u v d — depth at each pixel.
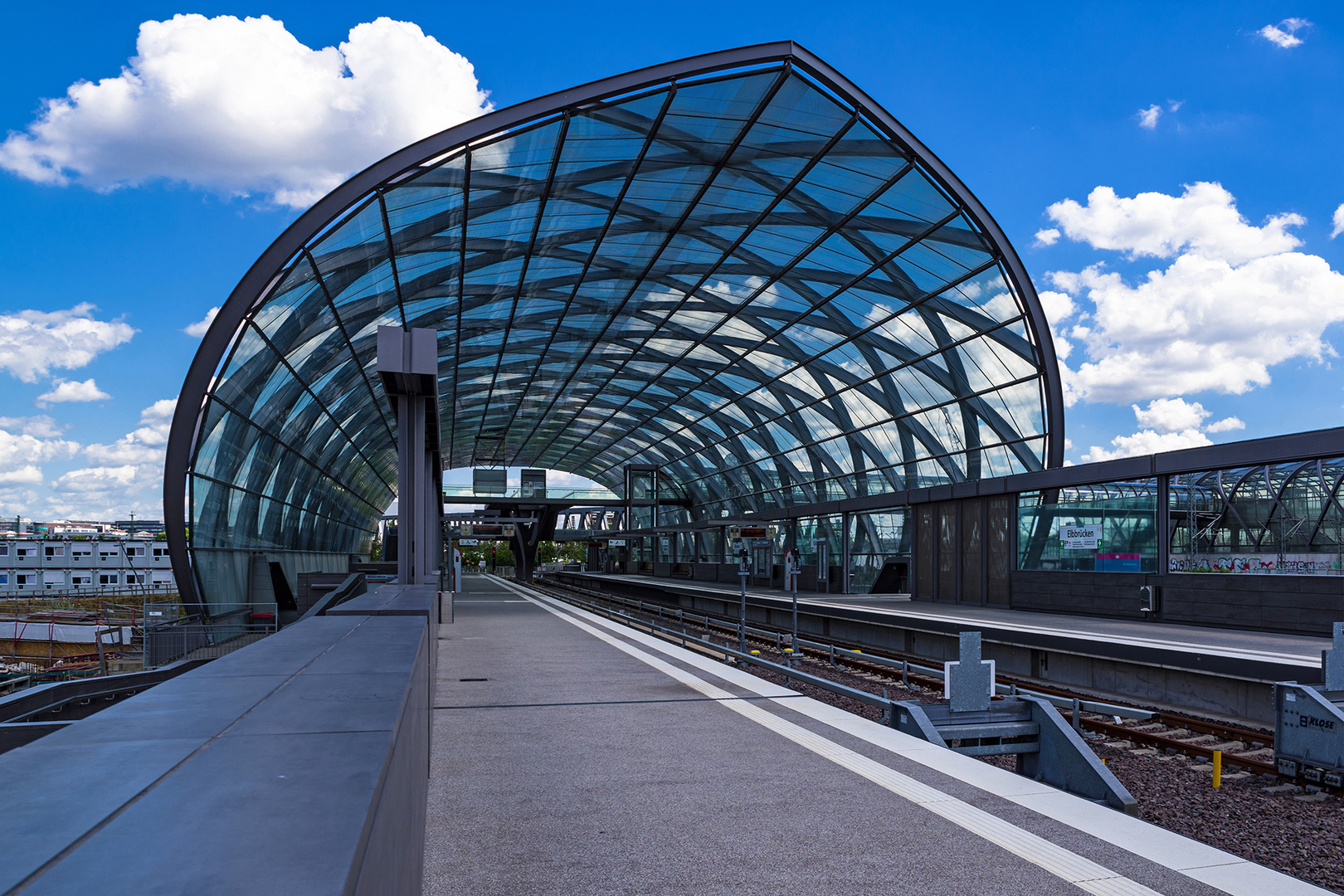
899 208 28.42
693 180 27.36
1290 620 19.22
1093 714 14.87
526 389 58.06
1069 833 5.56
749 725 9.30
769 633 24.39
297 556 42.31
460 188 24.83
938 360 35.97
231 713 2.35
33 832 1.21
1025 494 29.25
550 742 8.47
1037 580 27.69
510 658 15.98
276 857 1.14
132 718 2.26
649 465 81.06
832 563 46.91
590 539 90.06
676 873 4.91
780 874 4.87
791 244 31.94
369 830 1.38
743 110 23.92
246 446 28.39
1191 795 9.74
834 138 25.38
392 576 29.89
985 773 7.20
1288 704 10.48
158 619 22.77
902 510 41.16
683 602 53.56
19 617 33.28
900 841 5.41
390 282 29.81
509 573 140.50
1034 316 30.20
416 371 13.66
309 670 3.36
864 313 35.72
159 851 1.14
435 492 26.62
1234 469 21.73
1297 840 8.08
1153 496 23.25
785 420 51.56
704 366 48.38
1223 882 4.69
